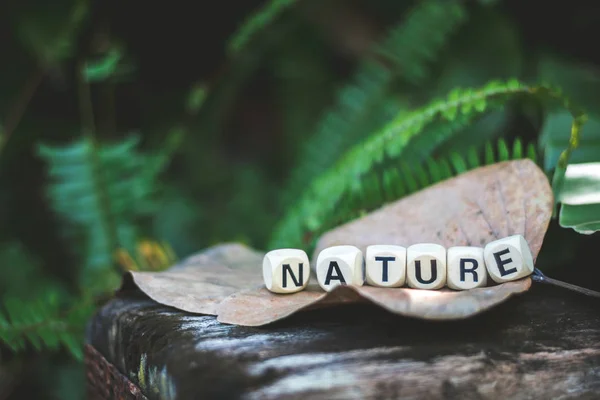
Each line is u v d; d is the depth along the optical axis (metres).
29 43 0.58
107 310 0.29
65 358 0.47
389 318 0.25
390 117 0.50
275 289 0.26
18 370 0.49
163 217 0.59
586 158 0.30
